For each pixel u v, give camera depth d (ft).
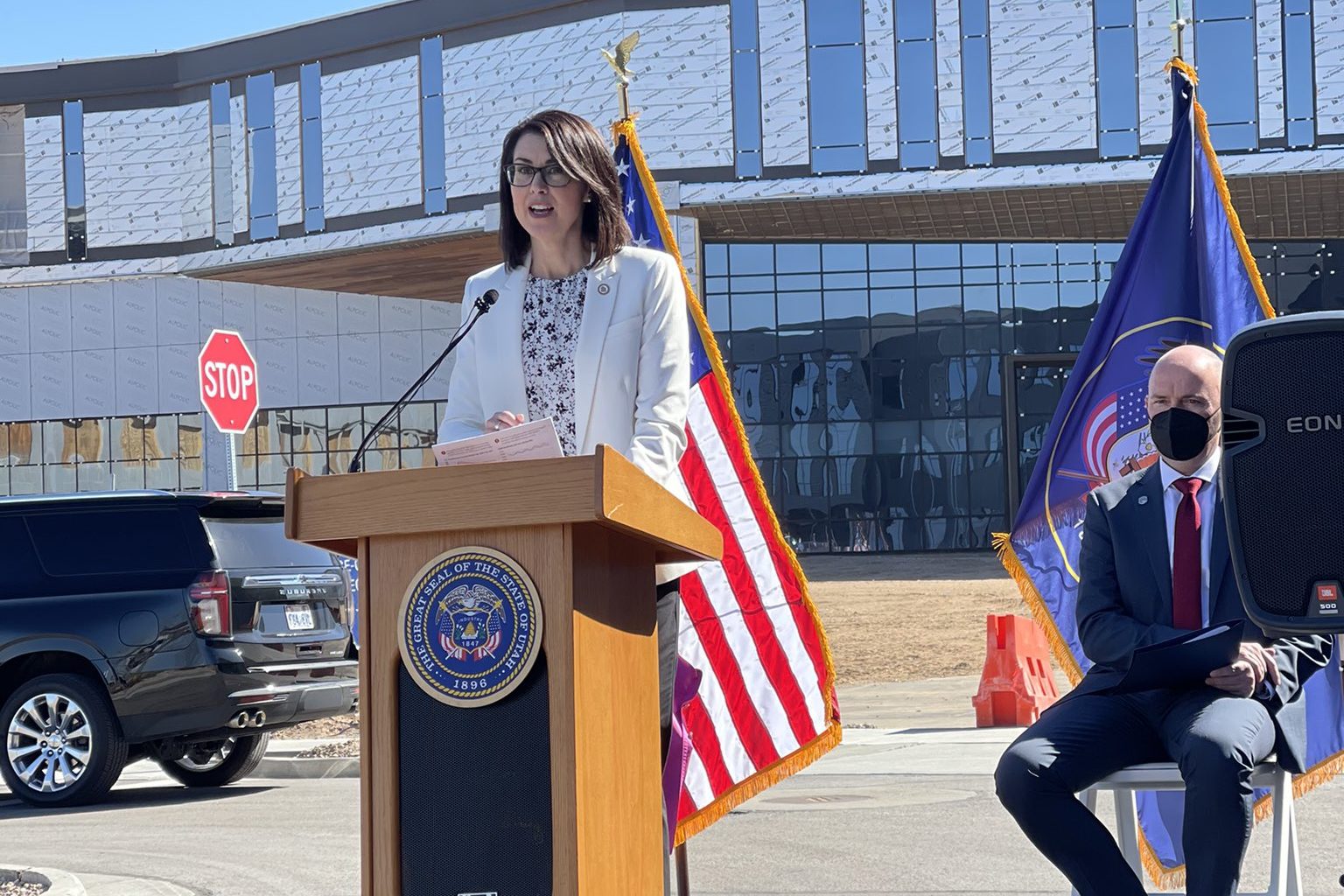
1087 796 14.12
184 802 33.42
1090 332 19.30
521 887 8.73
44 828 29.68
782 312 139.85
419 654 8.93
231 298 151.12
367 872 8.97
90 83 149.59
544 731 8.77
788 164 124.98
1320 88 119.55
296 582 35.06
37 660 34.04
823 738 17.89
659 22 126.72
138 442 151.53
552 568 8.72
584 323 12.09
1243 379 8.96
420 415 149.48
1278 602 8.84
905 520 137.90
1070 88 122.72
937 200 125.39
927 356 138.62
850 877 20.49
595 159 12.17
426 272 143.13
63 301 151.94
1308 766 15.88
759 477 18.22
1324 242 137.18
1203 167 19.16
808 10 125.29
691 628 18.01
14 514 34.22
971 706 49.52
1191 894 12.37
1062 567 19.01
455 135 133.39
